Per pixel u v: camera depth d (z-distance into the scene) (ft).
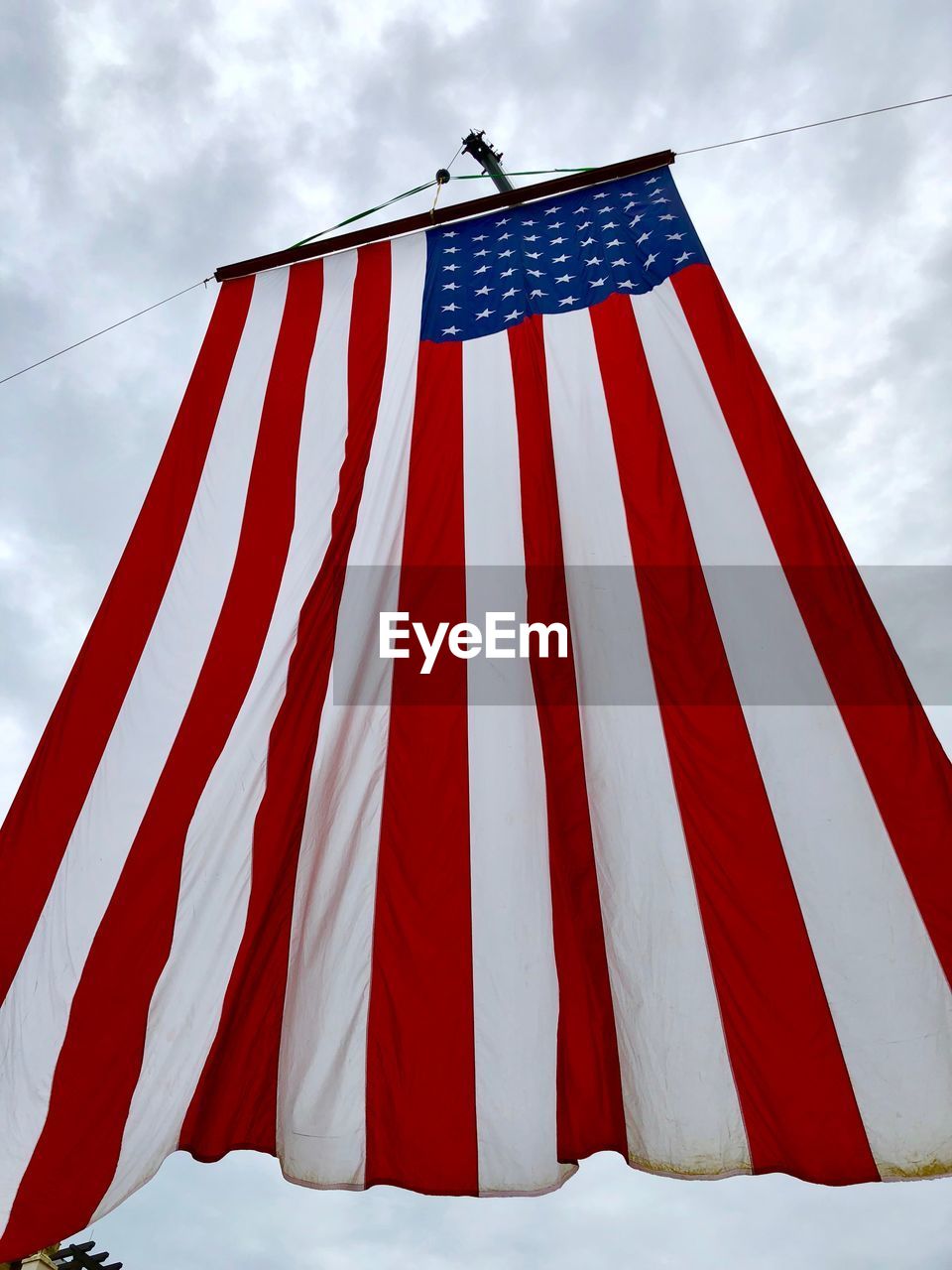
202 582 28.73
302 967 21.17
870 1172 17.06
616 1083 18.79
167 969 21.35
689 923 20.27
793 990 19.11
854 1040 18.39
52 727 25.88
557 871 21.53
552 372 32.37
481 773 23.34
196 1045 20.29
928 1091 17.62
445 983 20.47
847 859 20.35
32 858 23.49
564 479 29.07
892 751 21.58
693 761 22.35
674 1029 19.15
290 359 35.42
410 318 36.04
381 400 33.04
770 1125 17.84
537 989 20.12
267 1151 19.17
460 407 32.04
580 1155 18.07
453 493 29.37
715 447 28.32
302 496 30.53
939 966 18.80
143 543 29.96
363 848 22.61
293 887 22.26
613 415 30.27
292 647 26.53
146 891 22.54
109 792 24.44
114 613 28.25
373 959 21.04
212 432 33.14
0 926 22.48
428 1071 19.44
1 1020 21.04
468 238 39.78
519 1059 19.35
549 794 22.71
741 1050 18.70
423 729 24.30
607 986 19.92
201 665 26.68
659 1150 17.93
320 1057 19.95
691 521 26.84
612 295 34.58
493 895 21.47
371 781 23.63
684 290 33.40
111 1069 20.17
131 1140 19.25
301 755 24.27
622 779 22.50
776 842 20.85
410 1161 18.43
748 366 30.04
